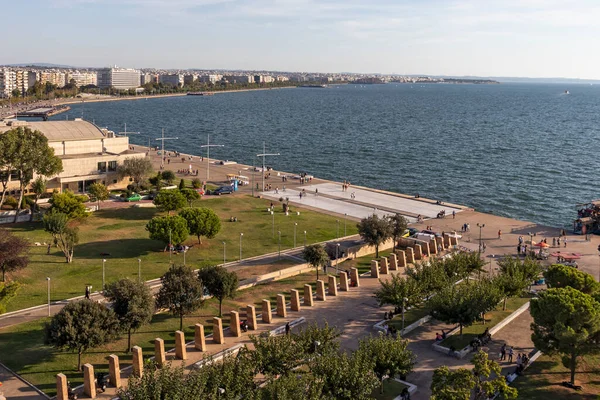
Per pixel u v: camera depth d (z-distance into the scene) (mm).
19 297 78312
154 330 69625
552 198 159625
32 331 68625
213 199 139125
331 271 93250
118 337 67188
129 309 62188
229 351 60344
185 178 163625
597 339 57625
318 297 80812
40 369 59656
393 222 104812
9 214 116812
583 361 63062
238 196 143625
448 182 179375
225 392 47562
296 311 76438
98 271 89250
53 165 121812
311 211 130875
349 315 75438
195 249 101562
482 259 94625
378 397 54781
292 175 172875
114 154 150125
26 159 114438
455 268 82938
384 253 103875
